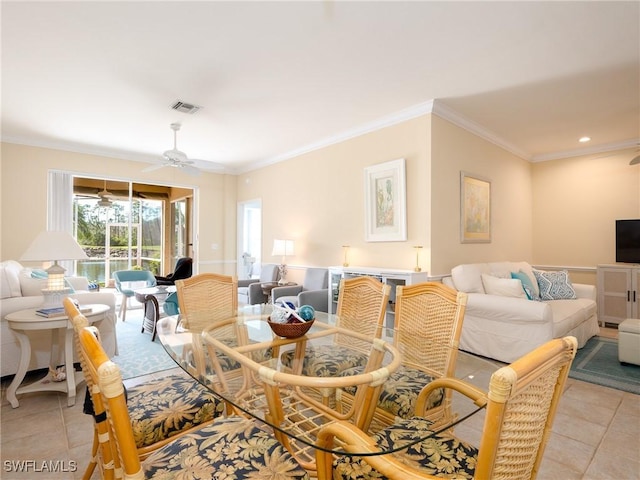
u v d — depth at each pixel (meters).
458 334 1.86
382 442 1.22
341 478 1.14
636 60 2.86
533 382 0.78
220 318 2.49
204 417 1.54
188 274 6.38
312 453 1.68
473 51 2.72
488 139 4.67
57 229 5.11
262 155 5.89
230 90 3.39
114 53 2.73
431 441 1.25
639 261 4.68
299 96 3.54
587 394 2.66
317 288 4.73
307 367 1.62
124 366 3.23
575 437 2.09
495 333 3.28
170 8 2.21
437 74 3.09
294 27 2.41
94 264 6.14
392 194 4.05
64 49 2.67
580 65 2.93
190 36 2.52
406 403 1.50
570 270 5.42
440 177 3.85
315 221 5.18
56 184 5.13
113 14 2.26
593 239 5.22
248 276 7.14
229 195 6.94
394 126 4.06
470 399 1.45
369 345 1.95
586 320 3.98
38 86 3.28
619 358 3.26
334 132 4.68
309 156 5.29
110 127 4.43
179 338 2.03
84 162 5.36
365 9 2.22
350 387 1.47
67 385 2.47
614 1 2.15
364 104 3.74
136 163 5.88
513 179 5.28
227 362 1.67
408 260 3.92
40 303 2.92
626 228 4.80
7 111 3.88
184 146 5.32
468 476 1.06
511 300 3.15
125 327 4.78
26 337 2.49
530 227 5.78
